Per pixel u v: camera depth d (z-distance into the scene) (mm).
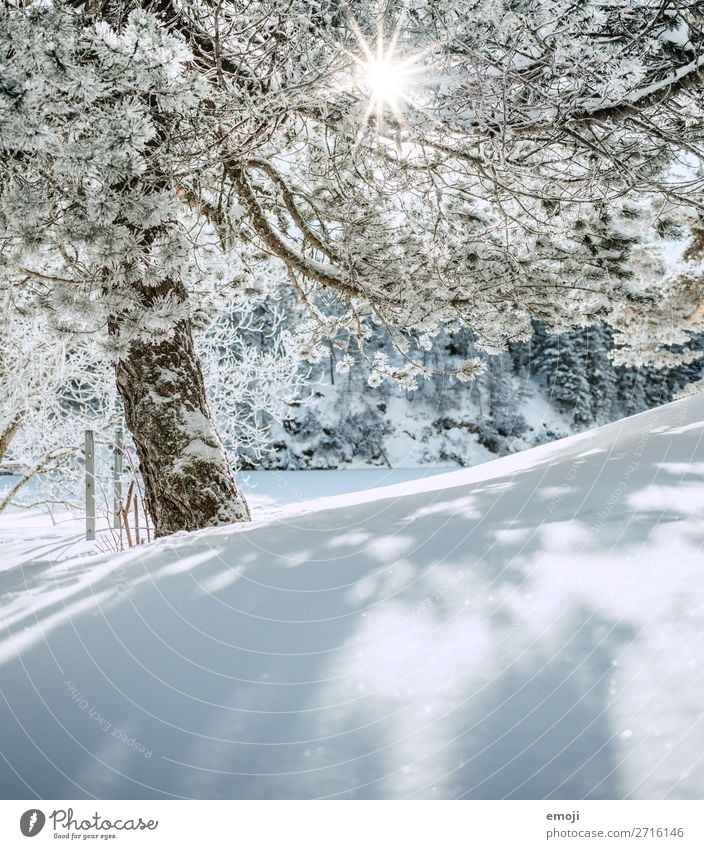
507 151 4793
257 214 6770
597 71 4273
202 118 4359
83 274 4504
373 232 6062
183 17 4281
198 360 6164
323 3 3998
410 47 4000
